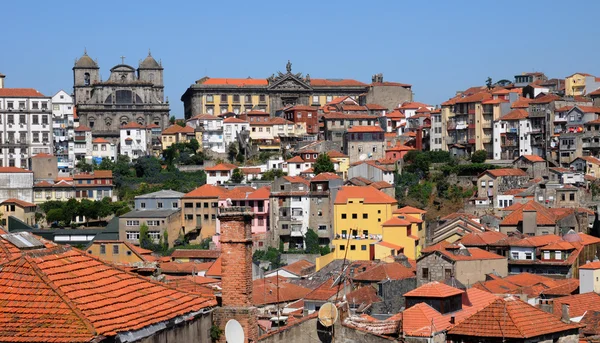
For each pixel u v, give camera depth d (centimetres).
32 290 3719
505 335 5641
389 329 4981
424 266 13412
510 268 15700
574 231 16550
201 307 4134
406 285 12875
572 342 5909
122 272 4131
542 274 15325
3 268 3850
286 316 8506
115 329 3588
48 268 3866
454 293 7238
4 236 4156
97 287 3884
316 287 12712
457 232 19825
